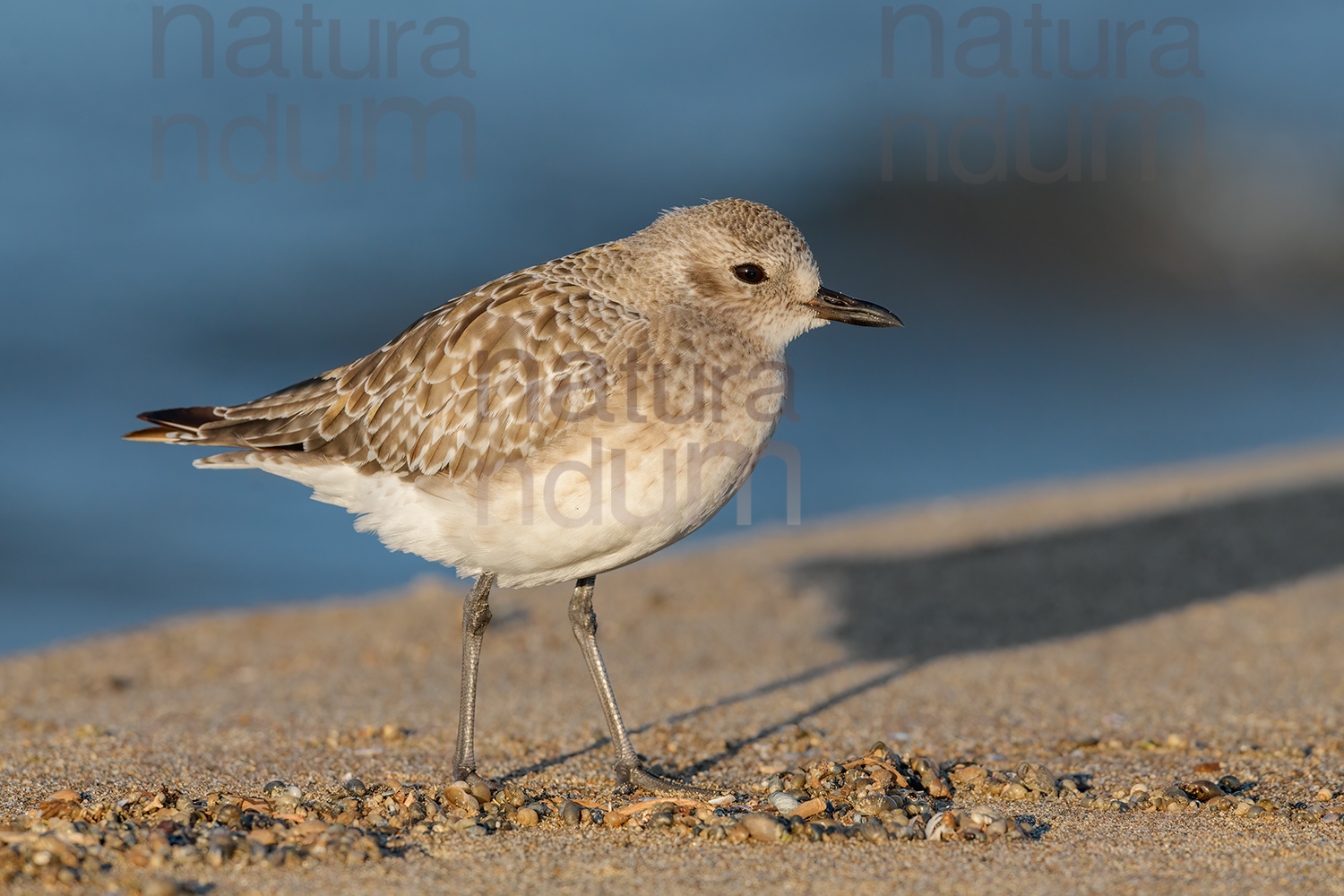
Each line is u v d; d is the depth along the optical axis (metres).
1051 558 13.98
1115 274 28.25
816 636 12.01
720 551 15.09
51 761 8.41
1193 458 19.19
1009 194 29.94
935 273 28.30
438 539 7.79
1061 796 7.60
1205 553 13.78
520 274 8.20
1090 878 6.10
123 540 16.69
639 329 7.75
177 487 18.30
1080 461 19.33
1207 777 8.07
